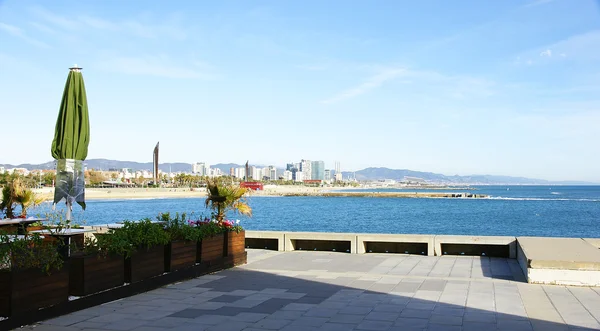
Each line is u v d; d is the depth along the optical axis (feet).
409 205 402.93
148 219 34.78
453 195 625.41
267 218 248.52
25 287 23.77
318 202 469.16
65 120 34.22
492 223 216.13
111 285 29.68
